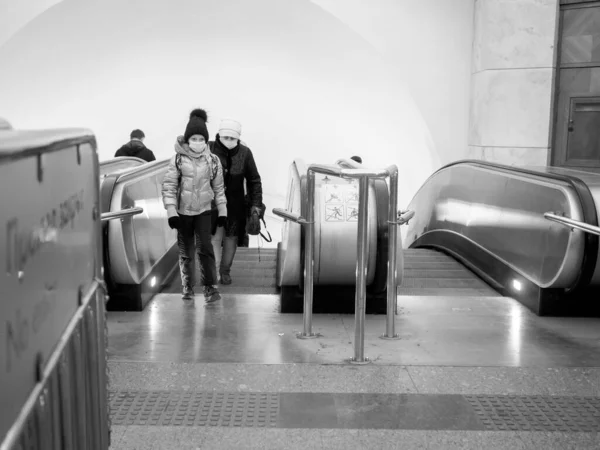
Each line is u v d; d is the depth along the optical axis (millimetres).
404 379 3719
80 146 1812
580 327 4973
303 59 15664
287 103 16562
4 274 1095
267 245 17328
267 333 4656
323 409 3297
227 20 15258
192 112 5457
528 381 3719
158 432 3018
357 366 3916
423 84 13672
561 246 5250
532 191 5922
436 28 13477
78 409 1681
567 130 11617
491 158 12109
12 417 1140
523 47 11586
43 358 1357
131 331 4680
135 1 14461
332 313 5320
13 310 1150
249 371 3803
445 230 8836
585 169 11492
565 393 3555
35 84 15383
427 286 6855
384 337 4574
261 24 15242
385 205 5234
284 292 5266
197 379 3674
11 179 1144
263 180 17312
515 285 5977
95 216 2039
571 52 11430
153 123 16734
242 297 5832
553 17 11359
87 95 16078
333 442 2955
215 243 6535
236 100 16672
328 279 5277
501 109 11914
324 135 16641
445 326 4910
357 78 15367
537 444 2961
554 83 11547
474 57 13070
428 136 13906
